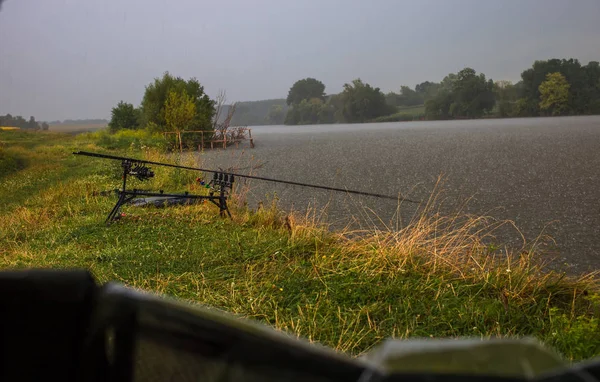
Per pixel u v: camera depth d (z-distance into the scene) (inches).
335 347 143.1
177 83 1235.2
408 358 9.5
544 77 4987.7
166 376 10.5
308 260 229.6
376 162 776.3
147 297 11.6
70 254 241.9
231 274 208.2
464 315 166.4
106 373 10.7
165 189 457.7
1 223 336.2
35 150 1003.3
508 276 196.2
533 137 1316.4
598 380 9.8
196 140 1120.2
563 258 269.3
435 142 1252.5
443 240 261.7
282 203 426.3
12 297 10.9
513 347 9.9
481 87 5315.0
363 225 350.3
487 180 556.7
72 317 10.9
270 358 10.1
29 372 10.6
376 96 6309.1
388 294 186.9
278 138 1818.4
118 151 931.3
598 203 409.7
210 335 10.7
